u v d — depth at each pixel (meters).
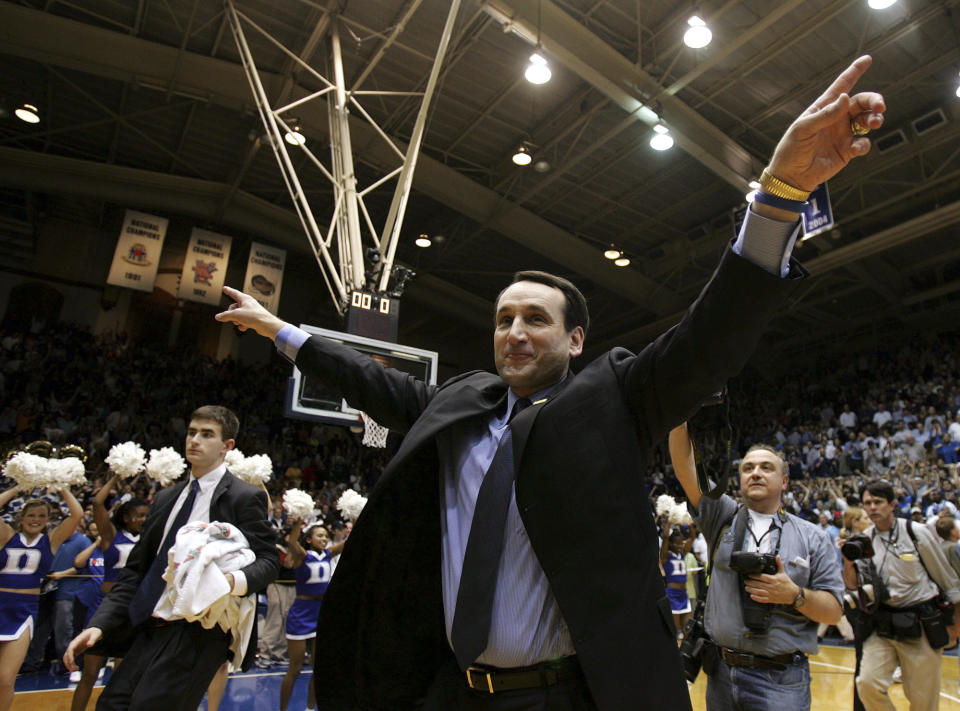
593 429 1.27
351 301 7.36
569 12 11.62
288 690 5.65
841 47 11.91
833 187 15.15
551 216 18.27
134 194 17.30
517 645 1.24
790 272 1.12
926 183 14.18
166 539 2.88
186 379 20.91
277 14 12.30
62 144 17.34
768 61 12.34
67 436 16.91
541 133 14.87
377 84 13.85
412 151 8.46
